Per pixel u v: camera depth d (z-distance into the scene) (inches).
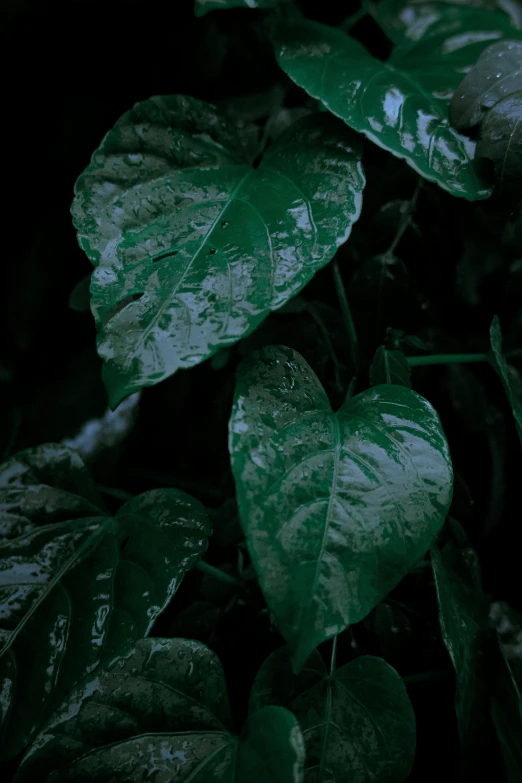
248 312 21.3
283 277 21.6
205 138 23.9
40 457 24.4
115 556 23.5
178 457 30.1
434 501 21.1
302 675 22.6
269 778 20.9
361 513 20.8
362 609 20.2
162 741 21.9
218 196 22.9
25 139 30.4
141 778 21.6
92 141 30.2
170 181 23.0
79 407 30.2
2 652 22.5
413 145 22.8
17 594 23.0
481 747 23.7
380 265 26.8
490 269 28.2
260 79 27.8
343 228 22.2
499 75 23.0
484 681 24.0
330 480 21.0
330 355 26.7
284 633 19.9
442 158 22.7
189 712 22.2
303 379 22.1
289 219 22.3
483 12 26.1
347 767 22.0
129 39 28.7
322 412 21.9
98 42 28.8
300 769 20.6
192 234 22.3
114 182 22.8
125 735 22.0
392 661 25.7
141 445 30.2
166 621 27.5
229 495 28.6
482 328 28.6
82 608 22.9
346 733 22.2
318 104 27.3
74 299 28.1
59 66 29.4
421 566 25.3
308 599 20.1
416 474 21.3
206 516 23.6
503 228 27.2
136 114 23.4
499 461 29.3
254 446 21.0
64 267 31.4
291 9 26.1
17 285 31.4
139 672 22.2
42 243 31.3
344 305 26.0
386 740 22.1
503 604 28.6
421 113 23.1
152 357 20.9
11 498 23.9
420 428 21.8
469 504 28.0
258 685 22.5
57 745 21.7
